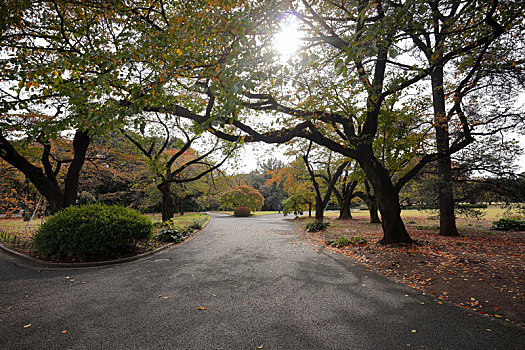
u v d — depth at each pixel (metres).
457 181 11.10
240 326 3.28
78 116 4.00
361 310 3.74
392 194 8.55
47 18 7.05
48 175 9.85
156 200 26.06
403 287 4.76
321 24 6.66
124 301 4.15
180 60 4.21
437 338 2.96
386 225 8.54
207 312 3.71
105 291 4.64
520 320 3.36
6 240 10.12
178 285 4.95
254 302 4.07
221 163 15.34
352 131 8.81
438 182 10.89
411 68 6.84
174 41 4.36
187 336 3.04
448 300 4.10
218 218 28.67
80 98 4.23
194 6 6.12
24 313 3.71
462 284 4.69
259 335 3.05
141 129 4.10
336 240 9.55
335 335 3.04
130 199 26.17
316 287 4.77
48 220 7.47
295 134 8.12
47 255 7.37
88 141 10.10
